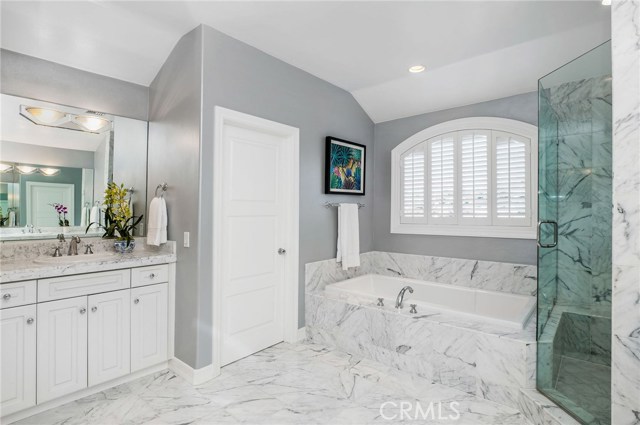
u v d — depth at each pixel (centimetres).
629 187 159
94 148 288
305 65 328
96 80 289
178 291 274
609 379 206
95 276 236
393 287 396
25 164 256
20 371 204
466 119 369
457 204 376
